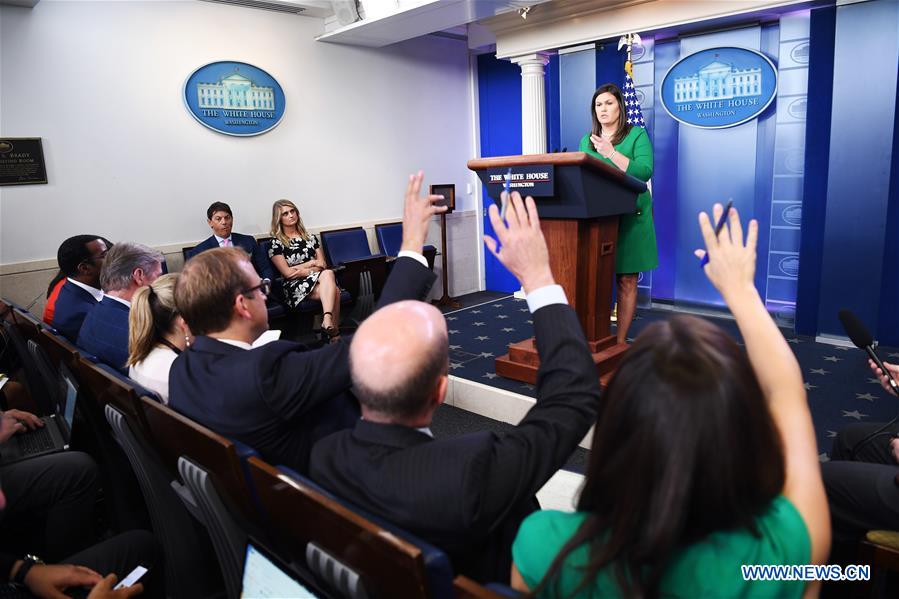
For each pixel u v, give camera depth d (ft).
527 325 15.83
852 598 4.95
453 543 3.05
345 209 19.19
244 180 16.90
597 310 9.91
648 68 16.66
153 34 14.94
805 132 14.26
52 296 10.47
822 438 8.95
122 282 7.84
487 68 21.79
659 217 17.28
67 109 13.87
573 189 8.67
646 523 2.09
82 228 14.33
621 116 10.82
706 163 16.17
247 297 5.03
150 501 5.66
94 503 6.39
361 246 18.78
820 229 14.06
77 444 7.35
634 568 2.12
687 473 2.07
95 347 7.64
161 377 6.15
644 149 10.59
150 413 4.77
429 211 4.58
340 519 2.95
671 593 2.24
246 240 15.89
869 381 11.13
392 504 3.10
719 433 2.07
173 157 15.56
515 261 3.75
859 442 6.06
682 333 2.30
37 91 13.43
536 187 8.81
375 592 2.97
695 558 2.22
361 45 18.86
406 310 3.45
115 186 14.71
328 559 3.11
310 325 16.87
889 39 12.30
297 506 3.30
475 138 22.57
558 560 2.27
